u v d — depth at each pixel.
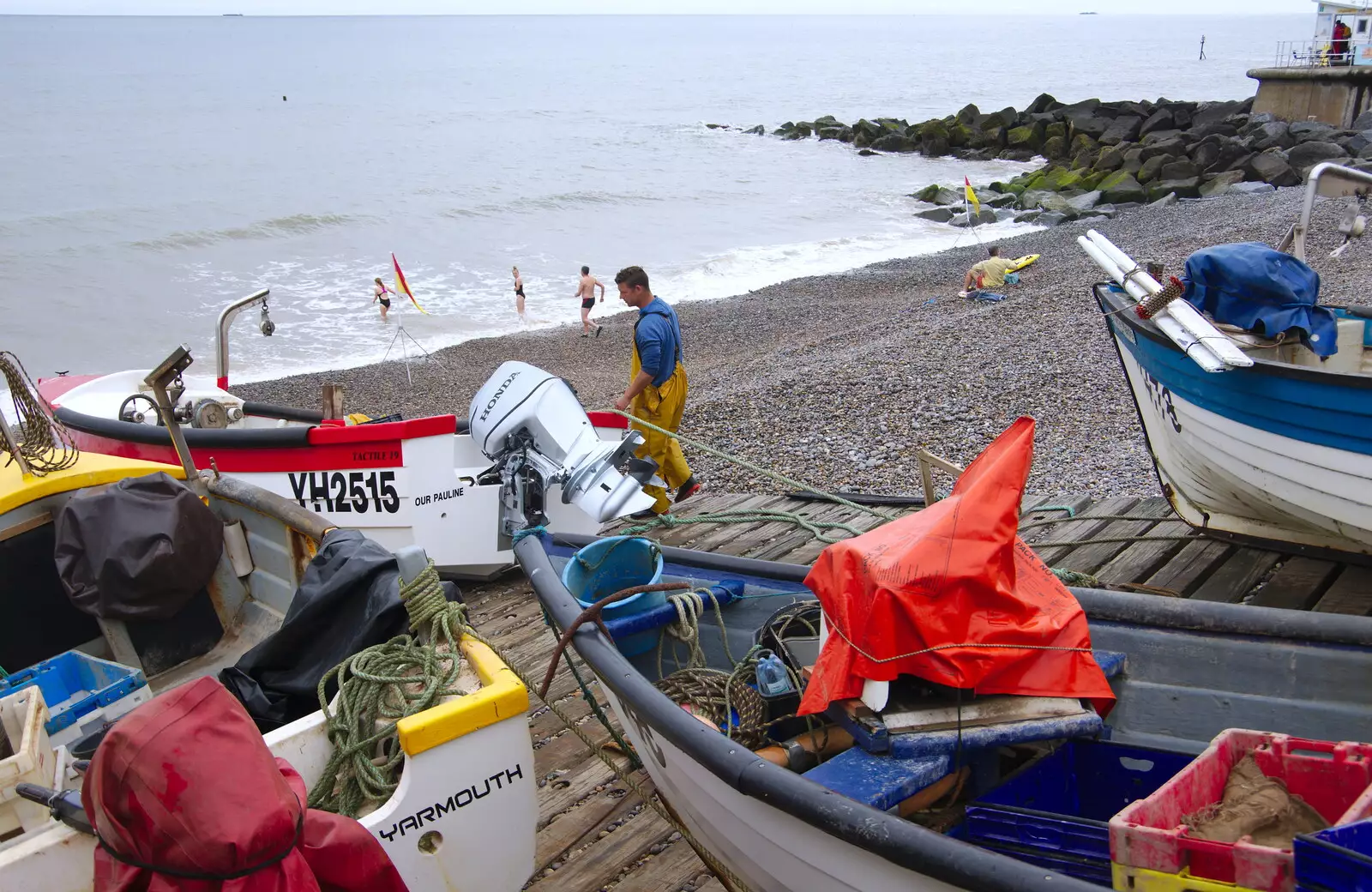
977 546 2.72
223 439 6.05
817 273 25.38
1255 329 5.05
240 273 27.08
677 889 3.51
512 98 82.31
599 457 5.07
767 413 10.52
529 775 2.92
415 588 3.13
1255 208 24.59
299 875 2.07
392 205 35.88
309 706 3.44
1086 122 42.34
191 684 2.10
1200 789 2.46
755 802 2.78
